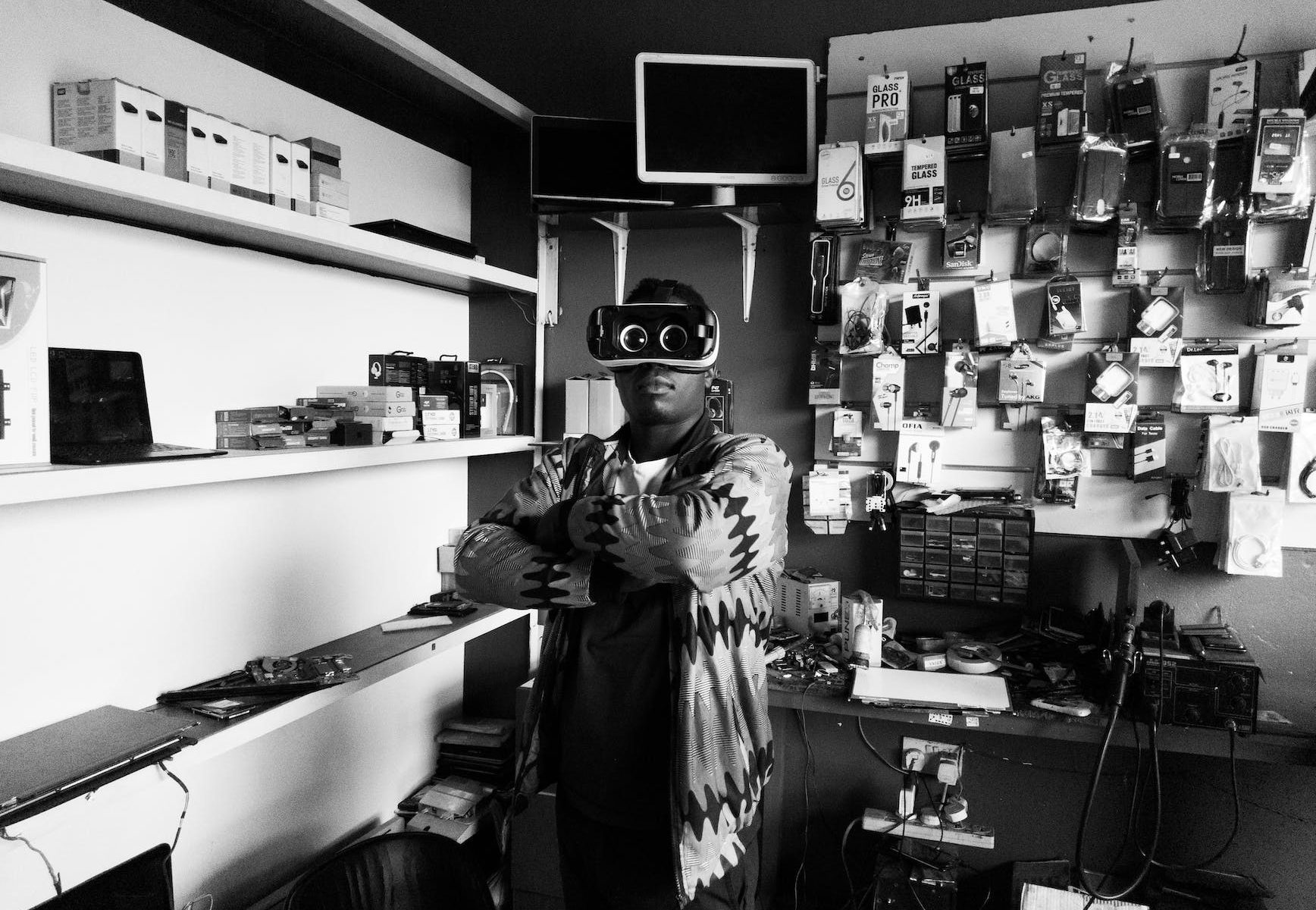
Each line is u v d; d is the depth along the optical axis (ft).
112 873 4.16
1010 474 7.55
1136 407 7.00
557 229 8.91
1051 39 7.34
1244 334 6.92
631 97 8.63
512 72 8.96
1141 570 7.23
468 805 7.75
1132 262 6.91
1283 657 6.89
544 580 4.09
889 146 7.34
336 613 7.20
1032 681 6.61
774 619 8.15
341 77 7.06
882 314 7.66
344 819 7.43
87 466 4.22
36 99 4.68
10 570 4.75
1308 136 6.59
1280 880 6.72
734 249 8.41
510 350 9.02
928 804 7.50
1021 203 7.07
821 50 8.06
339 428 6.22
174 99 5.53
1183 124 7.05
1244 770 6.75
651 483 4.46
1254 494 6.78
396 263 6.71
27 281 4.05
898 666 7.09
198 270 5.79
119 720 4.87
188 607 5.84
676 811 3.91
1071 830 7.16
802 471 8.29
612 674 4.23
